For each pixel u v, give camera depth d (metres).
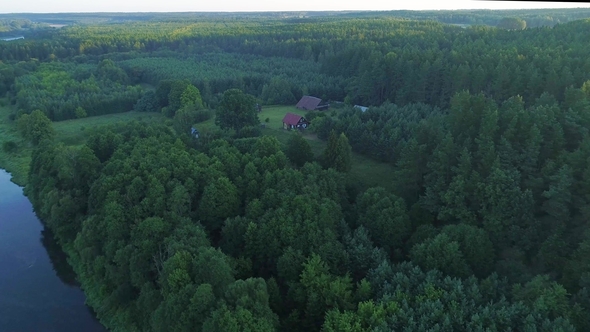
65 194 82.69
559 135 64.06
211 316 47.28
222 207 69.56
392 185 82.94
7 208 96.69
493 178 61.47
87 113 160.12
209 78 174.50
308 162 80.06
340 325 45.03
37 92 167.50
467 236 56.84
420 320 44.56
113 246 65.44
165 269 54.19
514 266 54.38
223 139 95.44
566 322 40.84
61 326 63.88
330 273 55.78
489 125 67.44
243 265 59.28
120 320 62.91
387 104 115.81
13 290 71.44
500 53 110.88
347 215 70.12
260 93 163.50
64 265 77.88
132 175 74.25
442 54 123.44
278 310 54.28
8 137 139.88
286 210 63.34
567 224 58.16
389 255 62.25
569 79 87.44
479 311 45.28
